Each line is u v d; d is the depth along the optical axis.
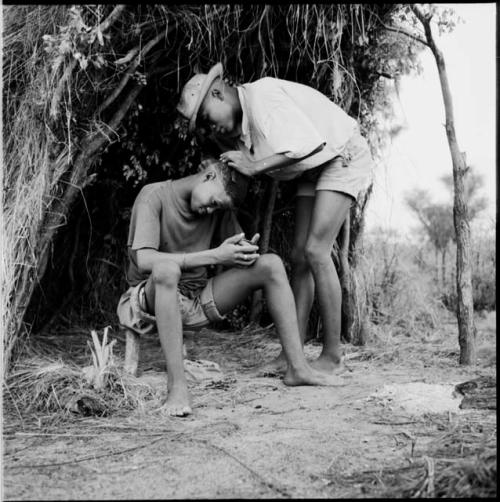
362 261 4.13
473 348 3.51
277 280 2.89
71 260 4.15
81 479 1.80
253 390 2.89
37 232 2.98
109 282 4.39
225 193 2.89
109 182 4.11
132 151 3.93
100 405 2.50
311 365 3.22
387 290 4.75
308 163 3.05
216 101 3.03
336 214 3.11
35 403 2.55
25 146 2.92
